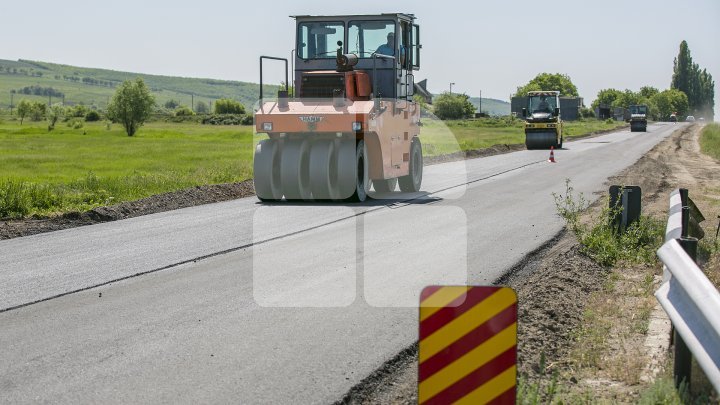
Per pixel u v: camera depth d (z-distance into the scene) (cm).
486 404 446
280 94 1773
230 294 915
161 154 4694
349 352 698
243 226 1457
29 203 1756
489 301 445
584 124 12569
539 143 4781
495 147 4559
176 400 577
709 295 507
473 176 2684
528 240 1326
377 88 1805
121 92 9694
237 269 1059
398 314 825
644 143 5941
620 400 619
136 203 1795
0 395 587
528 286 992
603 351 759
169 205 1833
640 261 1240
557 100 4922
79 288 952
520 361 698
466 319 446
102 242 1308
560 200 1938
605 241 1291
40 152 5022
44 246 1277
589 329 825
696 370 645
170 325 786
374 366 659
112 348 708
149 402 572
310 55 1848
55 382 616
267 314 827
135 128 9819
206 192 2039
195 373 639
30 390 598
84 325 786
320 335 750
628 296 1017
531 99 4931
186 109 18662
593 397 620
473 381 446
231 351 700
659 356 735
